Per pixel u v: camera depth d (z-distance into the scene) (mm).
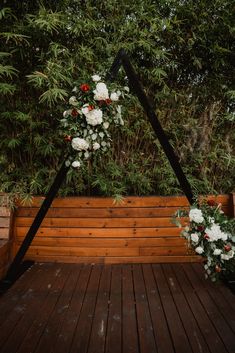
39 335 1912
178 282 2775
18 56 3088
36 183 3160
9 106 3180
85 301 2395
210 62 3387
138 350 1765
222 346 1798
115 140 3365
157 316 2162
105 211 3240
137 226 3244
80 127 2396
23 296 2480
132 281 2799
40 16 2764
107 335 1916
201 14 3168
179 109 3400
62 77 2834
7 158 3311
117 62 2436
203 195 3324
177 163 2498
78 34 2992
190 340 1859
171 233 3258
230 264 2516
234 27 3186
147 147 3414
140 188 3330
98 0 3082
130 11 3121
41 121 3225
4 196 3178
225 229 2516
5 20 2936
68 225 3252
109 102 2342
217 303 2359
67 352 1740
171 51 3340
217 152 3402
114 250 3260
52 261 3289
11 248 3186
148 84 3375
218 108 3438
